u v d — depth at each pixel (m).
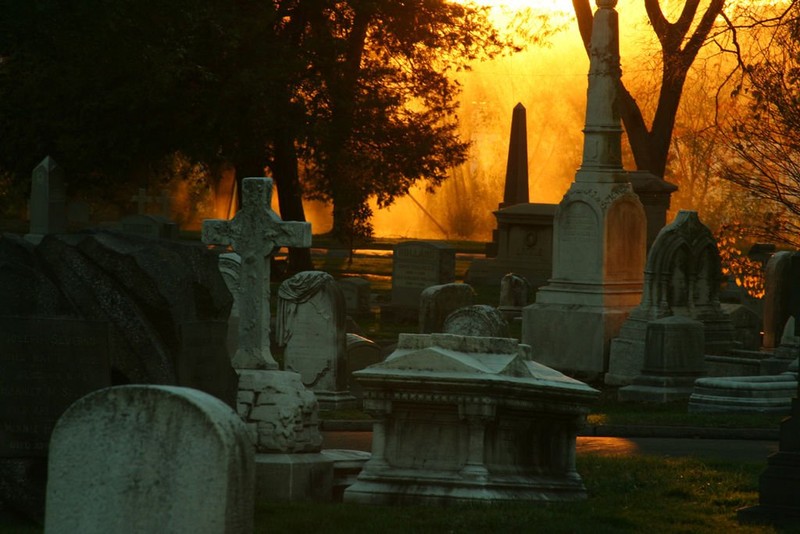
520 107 102.88
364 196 83.81
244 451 11.68
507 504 18.86
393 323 64.56
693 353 39.09
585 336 45.84
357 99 78.62
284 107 75.06
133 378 17.75
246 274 21.72
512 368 19.77
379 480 19.52
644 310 44.25
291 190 85.44
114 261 17.86
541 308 47.00
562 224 47.00
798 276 19.12
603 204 46.31
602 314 45.56
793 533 17.81
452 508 18.69
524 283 65.88
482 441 19.28
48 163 66.81
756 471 22.77
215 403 11.80
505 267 85.88
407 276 65.25
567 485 20.06
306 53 77.12
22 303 17.91
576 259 46.75
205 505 11.45
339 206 84.81
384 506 19.11
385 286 85.12
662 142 76.56
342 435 30.61
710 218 149.75
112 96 74.12
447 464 19.47
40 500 17.44
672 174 157.62
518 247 85.56
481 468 19.22
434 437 19.59
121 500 11.66
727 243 56.34
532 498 19.33
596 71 47.06
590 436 31.03
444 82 85.94
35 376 17.48
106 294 17.88
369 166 83.94
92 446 11.77
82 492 11.77
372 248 127.81
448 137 86.00
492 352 20.25
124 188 126.62
